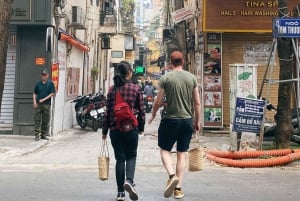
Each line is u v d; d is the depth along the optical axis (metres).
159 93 6.76
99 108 17.05
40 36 14.58
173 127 6.70
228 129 15.02
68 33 17.55
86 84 22.55
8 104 14.90
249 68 12.34
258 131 10.50
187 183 8.04
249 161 9.65
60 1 14.67
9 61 14.90
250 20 14.52
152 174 8.95
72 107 18.84
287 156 9.77
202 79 15.13
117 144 6.62
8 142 12.93
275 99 15.06
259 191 7.43
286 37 10.38
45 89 13.62
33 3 14.28
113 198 6.91
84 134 16.00
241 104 10.42
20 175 8.75
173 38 23.36
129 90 6.65
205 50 15.05
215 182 8.15
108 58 33.78
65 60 17.00
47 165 9.85
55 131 15.59
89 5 23.14
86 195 7.10
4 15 10.65
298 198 6.96
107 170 6.80
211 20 14.56
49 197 6.95
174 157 10.42
